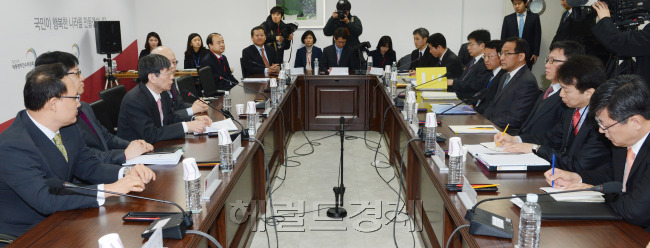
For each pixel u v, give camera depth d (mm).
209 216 1676
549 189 1862
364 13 7715
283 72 4660
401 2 7664
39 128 1907
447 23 7691
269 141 3781
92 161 2164
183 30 7867
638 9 3166
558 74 2293
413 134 2891
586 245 1422
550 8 6934
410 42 7785
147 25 7859
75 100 1921
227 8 7789
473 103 4477
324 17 7742
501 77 3734
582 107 2312
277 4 7730
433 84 4621
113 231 1533
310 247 2891
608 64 3725
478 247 1418
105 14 6766
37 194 1721
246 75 6027
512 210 1678
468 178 2025
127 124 2881
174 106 3697
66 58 2490
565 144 2447
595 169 2184
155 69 2924
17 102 4738
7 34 4598
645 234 1488
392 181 4055
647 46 2971
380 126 5637
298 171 4336
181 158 2342
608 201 1672
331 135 5598
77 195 1737
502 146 2449
